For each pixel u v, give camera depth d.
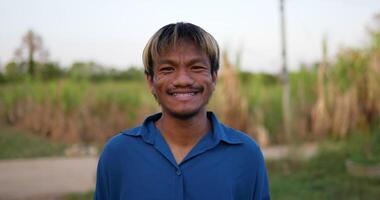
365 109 10.78
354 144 9.20
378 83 10.52
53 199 6.88
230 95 11.26
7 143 13.62
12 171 9.51
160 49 1.90
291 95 11.78
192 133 1.95
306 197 6.65
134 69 16.61
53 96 15.52
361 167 8.00
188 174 1.86
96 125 14.05
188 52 1.88
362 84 10.92
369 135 9.41
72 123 14.45
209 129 2.02
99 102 15.01
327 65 11.99
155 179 1.86
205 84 1.92
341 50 11.69
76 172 9.33
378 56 10.52
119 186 1.96
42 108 15.64
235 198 1.93
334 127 11.62
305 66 12.87
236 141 1.96
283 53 10.16
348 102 11.14
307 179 7.81
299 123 9.98
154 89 1.99
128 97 14.92
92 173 9.14
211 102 11.06
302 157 8.86
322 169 8.40
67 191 7.40
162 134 1.99
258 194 1.99
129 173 1.91
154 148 1.92
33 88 16.81
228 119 11.23
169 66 1.89
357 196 6.64
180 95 1.88
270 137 12.84
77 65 17.00
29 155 12.05
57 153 12.42
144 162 1.90
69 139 14.27
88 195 6.91
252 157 1.97
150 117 2.03
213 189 1.86
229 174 1.90
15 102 17.69
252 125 12.00
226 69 11.22
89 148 12.71
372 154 8.58
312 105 12.30
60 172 9.33
